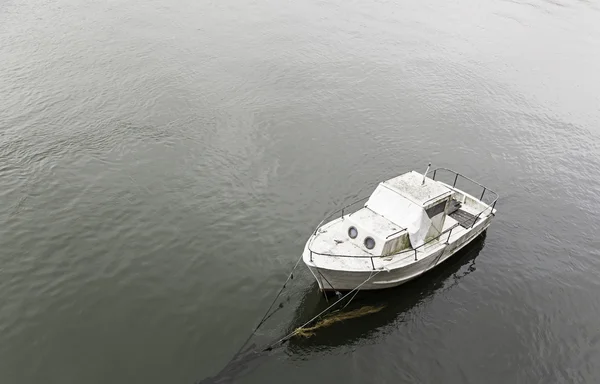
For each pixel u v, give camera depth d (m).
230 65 47.44
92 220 26.64
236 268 24.50
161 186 30.09
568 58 57.34
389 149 37.34
